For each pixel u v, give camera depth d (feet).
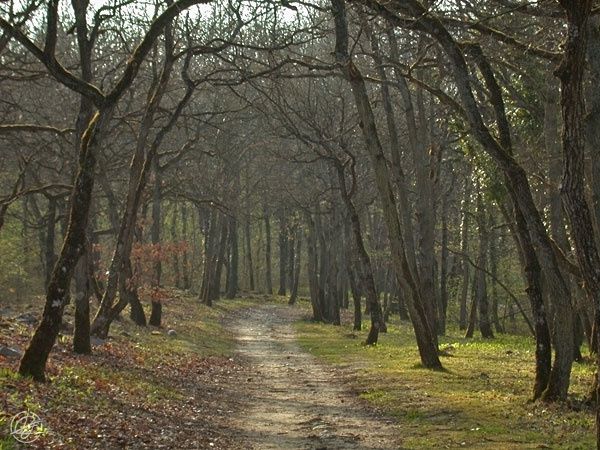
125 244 77.66
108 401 42.45
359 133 132.26
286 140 161.99
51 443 29.55
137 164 78.69
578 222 27.99
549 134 67.82
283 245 267.39
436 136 111.34
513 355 88.94
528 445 35.42
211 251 177.68
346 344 105.09
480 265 137.80
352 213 107.65
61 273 42.88
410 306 71.15
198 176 145.48
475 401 49.60
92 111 67.67
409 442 37.78
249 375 71.31
